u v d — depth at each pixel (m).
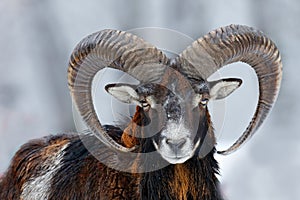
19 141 71.62
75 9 106.81
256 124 25.23
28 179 26.55
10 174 27.67
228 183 45.00
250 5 99.75
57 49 102.00
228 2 102.12
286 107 69.50
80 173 24.72
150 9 106.50
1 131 73.56
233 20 100.44
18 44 100.12
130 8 107.50
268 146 55.44
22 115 77.88
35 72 96.38
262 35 24.14
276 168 49.62
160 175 23.39
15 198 26.89
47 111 84.62
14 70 95.81
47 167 26.16
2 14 101.56
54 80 95.00
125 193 23.88
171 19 105.38
